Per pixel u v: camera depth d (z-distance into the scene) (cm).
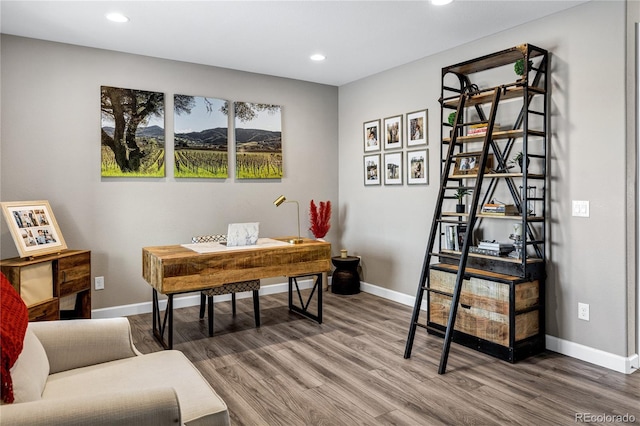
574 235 307
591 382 266
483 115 371
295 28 348
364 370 286
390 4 303
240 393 254
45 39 369
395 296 469
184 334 361
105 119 397
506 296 297
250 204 486
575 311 307
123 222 410
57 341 181
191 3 301
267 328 376
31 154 365
